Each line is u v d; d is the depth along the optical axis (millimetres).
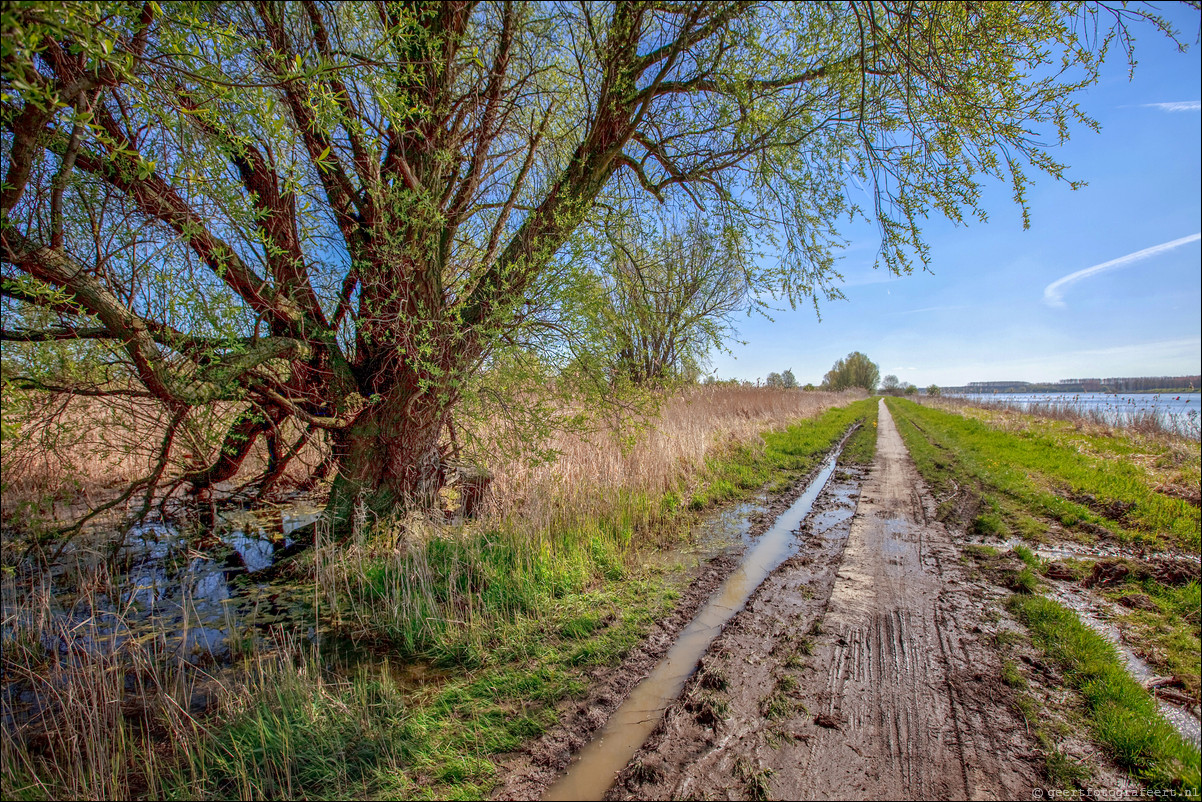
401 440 5469
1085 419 20609
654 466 8008
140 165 2602
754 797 2424
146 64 2717
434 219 4613
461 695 3225
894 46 4336
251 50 3234
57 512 6062
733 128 5824
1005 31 4176
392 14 4184
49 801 2363
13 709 3107
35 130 2713
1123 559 5371
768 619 4238
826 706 3109
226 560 5523
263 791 2496
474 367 5141
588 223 5570
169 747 2771
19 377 3562
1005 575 5234
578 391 5785
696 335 6723
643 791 2467
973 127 4410
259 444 7008
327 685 3229
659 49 5484
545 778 2574
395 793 2490
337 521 5375
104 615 4242
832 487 9789
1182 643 3803
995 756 2689
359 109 4219
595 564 5262
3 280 3121
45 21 1935
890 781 2518
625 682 3396
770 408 20000
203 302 3742
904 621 4207
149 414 4496
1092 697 3141
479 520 5750
